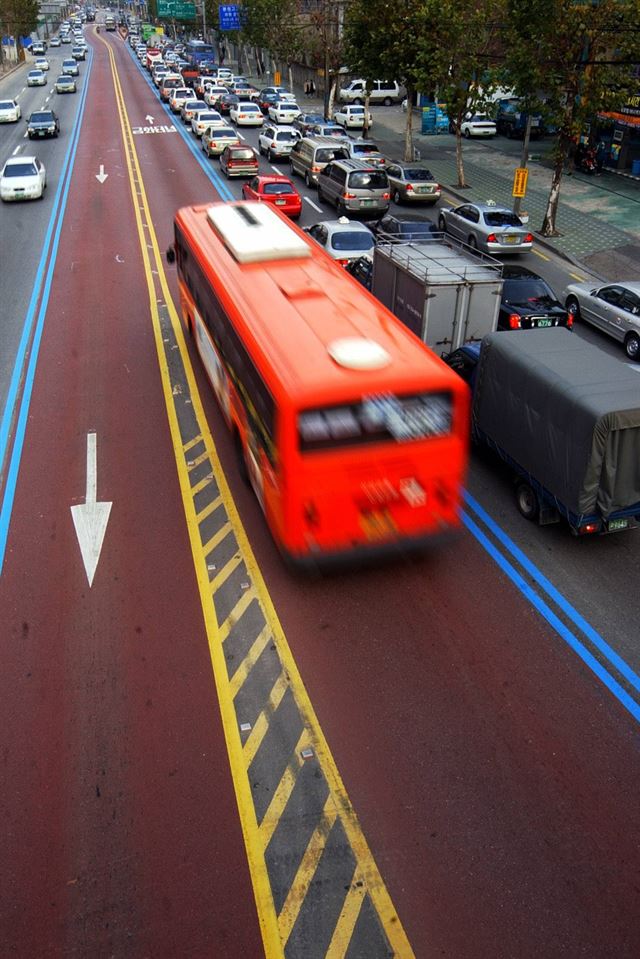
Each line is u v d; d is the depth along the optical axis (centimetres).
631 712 773
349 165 2717
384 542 901
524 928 580
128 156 3638
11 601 914
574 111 2339
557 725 757
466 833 649
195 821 655
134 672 812
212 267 1186
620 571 989
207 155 3691
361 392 801
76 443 1259
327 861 623
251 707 770
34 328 1725
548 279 2181
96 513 1078
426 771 705
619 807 676
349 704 775
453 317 1376
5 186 2773
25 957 559
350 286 1077
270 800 674
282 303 999
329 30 4672
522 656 843
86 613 896
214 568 971
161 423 1324
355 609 909
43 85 6450
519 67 2289
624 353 1723
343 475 839
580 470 933
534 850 637
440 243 1661
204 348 1390
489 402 1133
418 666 826
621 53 2353
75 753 718
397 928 577
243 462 1116
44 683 798
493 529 1075
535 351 1066
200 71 6431
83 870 616
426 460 865
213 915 584
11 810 664
